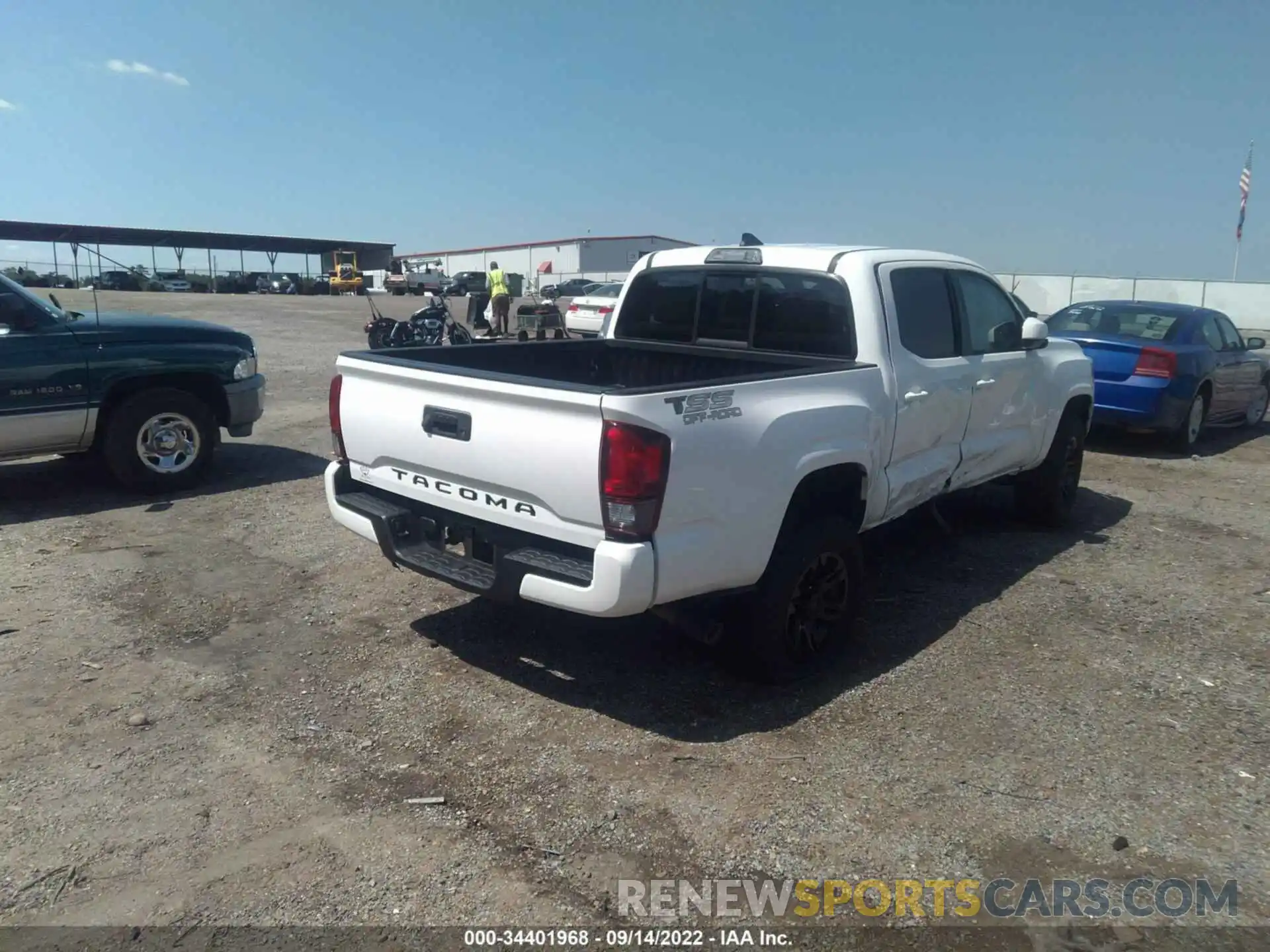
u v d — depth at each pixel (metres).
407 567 4.39
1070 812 3.49
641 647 4.86
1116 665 4.75
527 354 5.62
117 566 6.02
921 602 5.59
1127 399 9.84
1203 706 4.33
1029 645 4.98
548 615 5.27
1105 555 6.55
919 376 5.11
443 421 4.16
